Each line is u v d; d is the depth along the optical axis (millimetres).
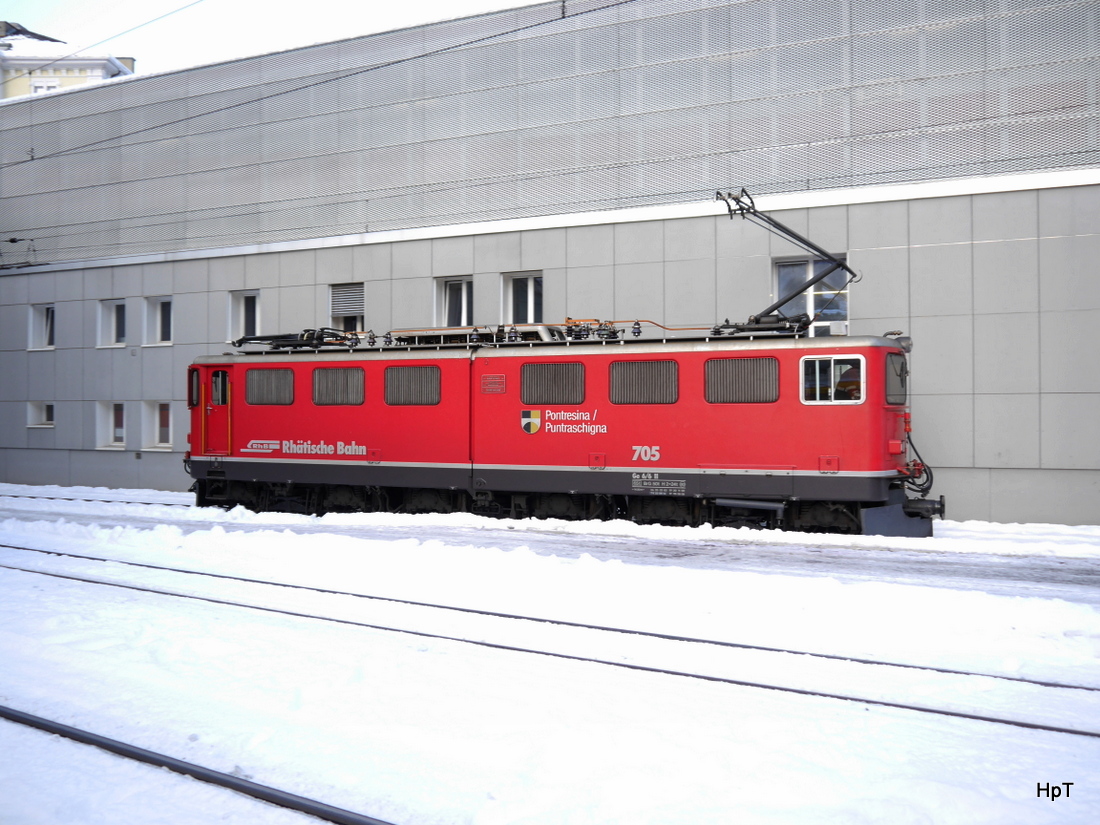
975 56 16516
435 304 21094
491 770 4848
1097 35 15688
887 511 13641
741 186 18234
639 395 14617
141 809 4477
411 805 4438
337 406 16953
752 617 8492
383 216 21922
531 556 11266
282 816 4410
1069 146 15859
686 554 12133
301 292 22641
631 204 19250
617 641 7730
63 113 26422
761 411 13859
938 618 8281
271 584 10336
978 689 6441
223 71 24000
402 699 6035
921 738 5387
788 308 17844
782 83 17938
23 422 26750
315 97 22812
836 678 6676
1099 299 15539
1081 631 7887
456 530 14812
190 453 18469
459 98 21078
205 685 6383
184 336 24203
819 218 17406
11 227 27281
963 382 16406
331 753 5113
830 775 4711
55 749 5316
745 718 5695
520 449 15445
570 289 19516
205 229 24250
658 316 18672
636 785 4543
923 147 16844
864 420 13320
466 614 8773
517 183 20406
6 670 6828
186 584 10375
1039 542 13406
